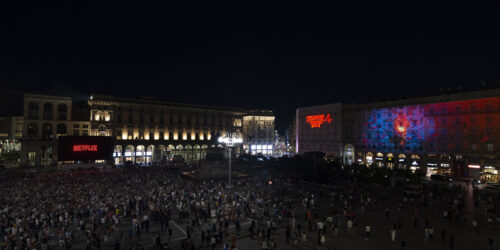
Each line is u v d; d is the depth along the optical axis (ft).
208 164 229.86
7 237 84.02
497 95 200.85
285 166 253.24
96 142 274.77
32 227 99.45
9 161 307.17
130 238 100.01
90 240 89.86
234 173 233.35
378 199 159.53
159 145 359.87
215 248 91.91
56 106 305.12
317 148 352.49
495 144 199.31
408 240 97.86
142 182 183.52
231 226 114.52
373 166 216.54
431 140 237.25
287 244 95.71
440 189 171.12
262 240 94.53
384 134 275.80
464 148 215.51
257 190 178.29
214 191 163.02
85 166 264.52
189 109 390.01
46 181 178.40
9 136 377.50
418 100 250.98
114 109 333.42
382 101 282.97
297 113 388.37
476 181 200.34
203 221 114.62
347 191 179.11
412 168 248.32
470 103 214.90
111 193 145.28
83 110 326.65
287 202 146.61
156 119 362.94
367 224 116.37
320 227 101.96
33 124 293.43
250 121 457.68
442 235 96.07
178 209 127.24
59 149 257.55
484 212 129.90
